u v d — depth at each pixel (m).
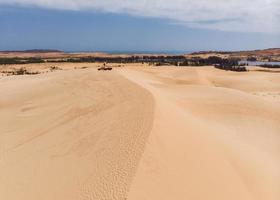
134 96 26.88
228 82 63.06
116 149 15.33
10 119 27.20
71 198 12.61
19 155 18.64
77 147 17.83
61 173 15.16
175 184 12.23
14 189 14.64
